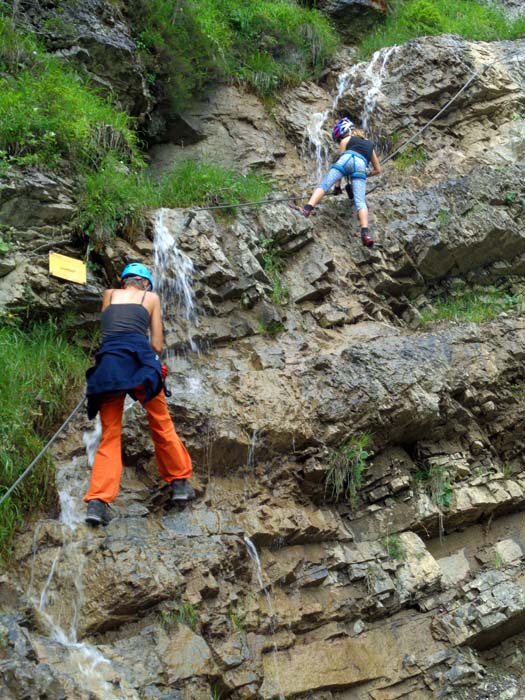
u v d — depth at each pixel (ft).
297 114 32.76
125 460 17.89
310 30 35.83
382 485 20.70
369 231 26.02
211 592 16.38
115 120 24.62
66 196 21.24
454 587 20.07
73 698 13.04
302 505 19.48
